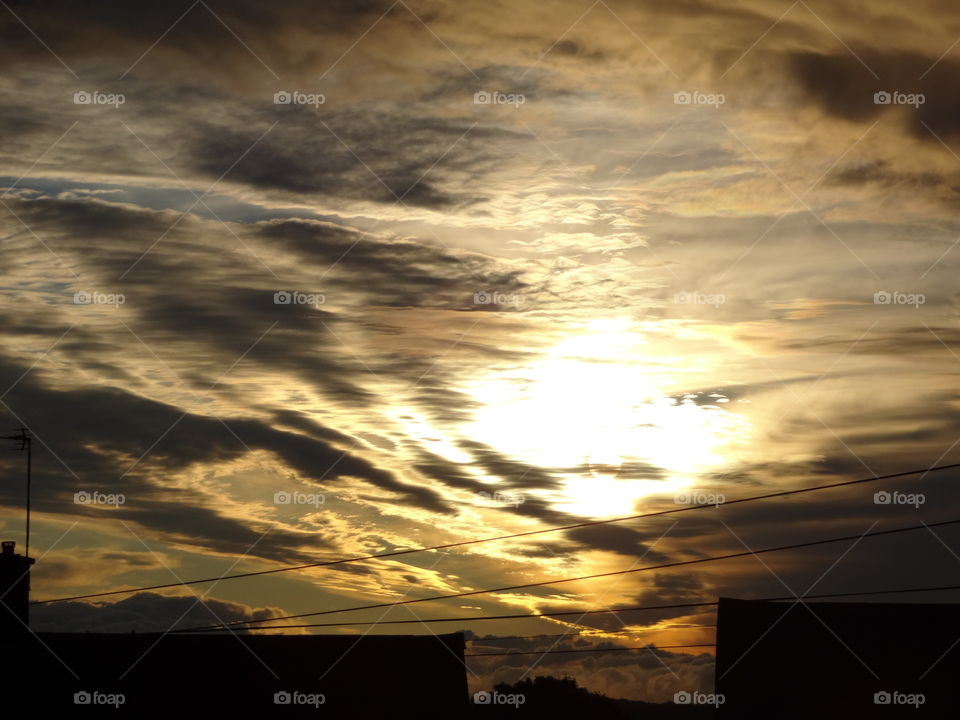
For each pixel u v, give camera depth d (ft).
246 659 80.84
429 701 84.02
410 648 86.63
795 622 67.15
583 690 87.61
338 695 80.94
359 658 84.17
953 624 64.69
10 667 74.38
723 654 67.21
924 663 63.46
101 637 78.43
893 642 64.75
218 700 77.30
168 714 75.05
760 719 64.39
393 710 81.82
